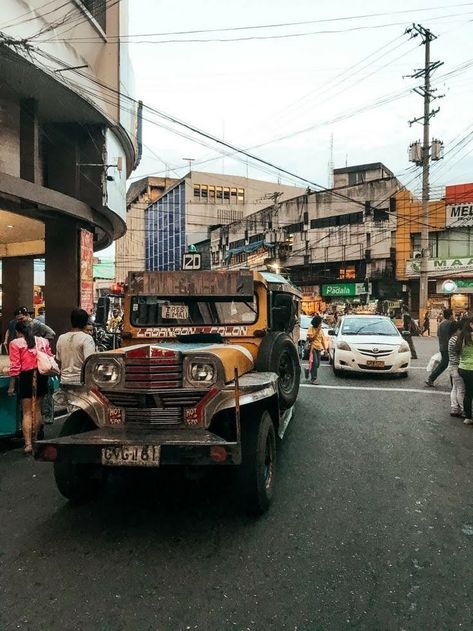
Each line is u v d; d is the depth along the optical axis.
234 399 3.74
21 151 10.47
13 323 9.53
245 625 2.60
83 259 12.23
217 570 3.15
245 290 5.08
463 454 5.68
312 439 6.28
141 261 83.50
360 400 8.80
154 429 3.84
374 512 4.07
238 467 3.88
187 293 5.15
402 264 33.22
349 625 2.59
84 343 5.75
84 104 11.09
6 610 2.74
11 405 6.05
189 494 4.47
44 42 9.46
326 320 29.38
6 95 10.48
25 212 10.93
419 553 3.38
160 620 2.64
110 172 12.80
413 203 32.78
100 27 11.63
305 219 38.47
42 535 3.66
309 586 2.96
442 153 26.97
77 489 4.14
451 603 2.79
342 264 36.53
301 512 4.06
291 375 5.62
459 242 31.58
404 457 5.56
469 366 6.93
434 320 31.69
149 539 3.59
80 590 2.93
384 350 11.09
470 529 3.76
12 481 4.86
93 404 3.98
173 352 3.86
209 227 51.91
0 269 18.94
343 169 45.16
